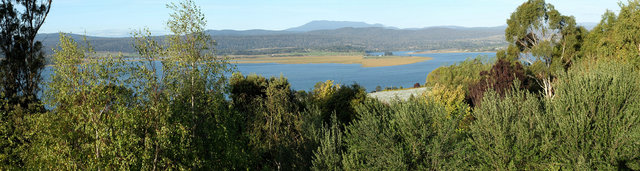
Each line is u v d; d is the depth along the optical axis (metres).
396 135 15.26
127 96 13.59
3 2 23.50
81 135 13.84
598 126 14.04
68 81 12.80
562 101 15.69
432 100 16.39
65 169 13.70
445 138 14.47
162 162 14.16
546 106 16.06
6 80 22.44
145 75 13.60
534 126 15.11
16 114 16.78
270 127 17.78
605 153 13.77
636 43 25.64
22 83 23.25
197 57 15.44
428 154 14.45
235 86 23.64
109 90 13.22
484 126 14.91
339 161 15.38
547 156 14.06
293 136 18.19
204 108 15.80
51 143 13.84
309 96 27.86
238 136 17.70
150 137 13.84
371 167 14.38
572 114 14.62
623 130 13.51
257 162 18.91
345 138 16.75
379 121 15.62
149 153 13.50
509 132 14.38
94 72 12.93
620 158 13.33
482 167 14.10
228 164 17.11
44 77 23.61
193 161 14.91
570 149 13.52
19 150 15.39
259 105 18.66
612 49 27.38
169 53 14.97
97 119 13.11
